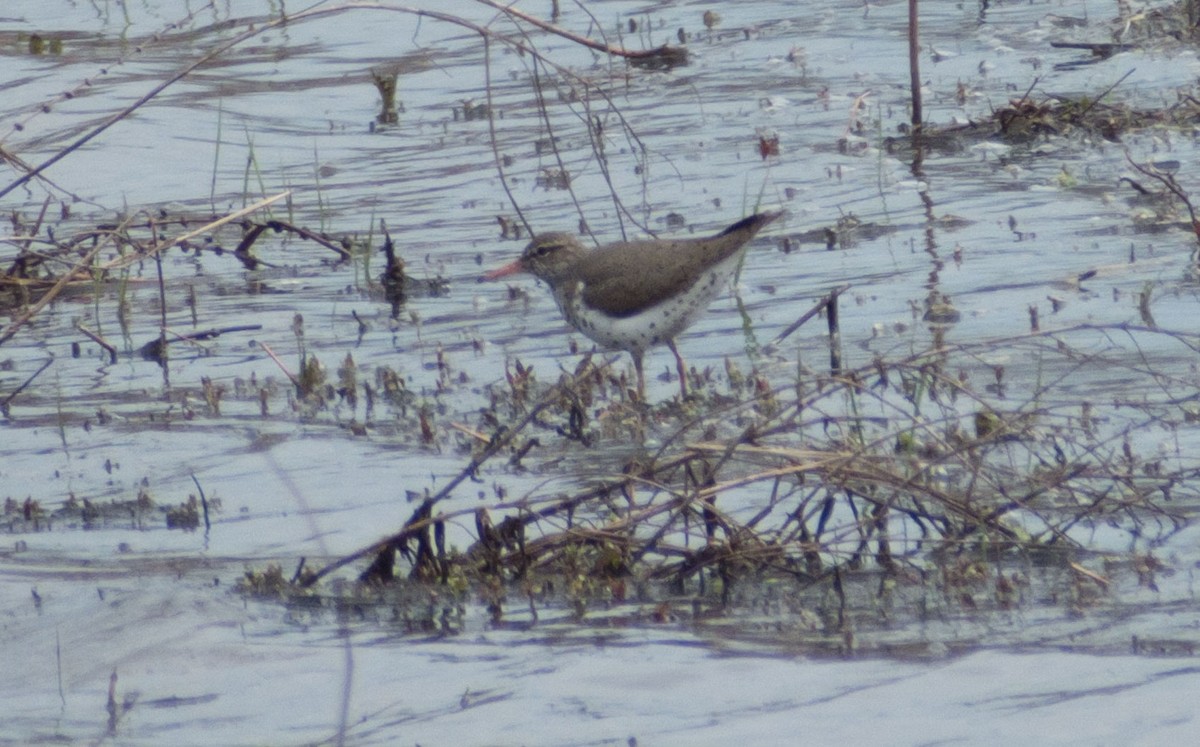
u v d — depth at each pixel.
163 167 23.12
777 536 10.59
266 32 30.50
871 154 21.55
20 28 31.28
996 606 9.66
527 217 19.97
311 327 16.86
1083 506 11.00
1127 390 13.10
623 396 14.16
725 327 15.93
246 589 10.45
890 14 29.61
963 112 23.05
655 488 11.86
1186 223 17.59
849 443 11.31
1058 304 15.32
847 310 15.88
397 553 11.17
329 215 20.84
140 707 8.91
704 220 19.19
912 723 8.25
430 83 27.05
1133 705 8.28
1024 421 11.75
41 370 15.70
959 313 15.38
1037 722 8.17
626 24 30.05
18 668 9.48
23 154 23.58
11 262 19.28
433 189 21.61
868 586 10.10
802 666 9.02
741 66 26.67
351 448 13.20
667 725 8.37
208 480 12.60
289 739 8.44
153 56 28.89
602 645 9.45
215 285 18.55
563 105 25.16
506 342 16.09
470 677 9.09
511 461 12.64
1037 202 19.03
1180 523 10.72
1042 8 29.16
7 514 12.02
